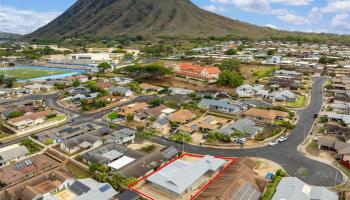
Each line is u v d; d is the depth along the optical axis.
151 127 95.56
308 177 62.97
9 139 88.50
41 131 94.56
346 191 56.78
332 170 65.75
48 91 151.12
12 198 55.75
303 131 89.19
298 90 138.50
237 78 146.12
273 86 143.25
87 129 92.44
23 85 162.88
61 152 78.00
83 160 72.31
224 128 88.50
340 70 173.50
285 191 53.44
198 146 81.31
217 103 113.19
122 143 82.94
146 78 172.12
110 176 63.66
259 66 190.38
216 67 176.50
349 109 104.62
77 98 128.62
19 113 105.06
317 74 173.12
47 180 61.75
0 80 163.62
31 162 69.25
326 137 80.88
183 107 113.75
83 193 56.31
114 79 167.62
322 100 122.00
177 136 86.44
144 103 117.44
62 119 105.12
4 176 63.09
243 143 80.62
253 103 122.12
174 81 164.88
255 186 56.94
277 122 97.25
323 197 50.88
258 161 70.94
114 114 107.12
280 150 76.62
